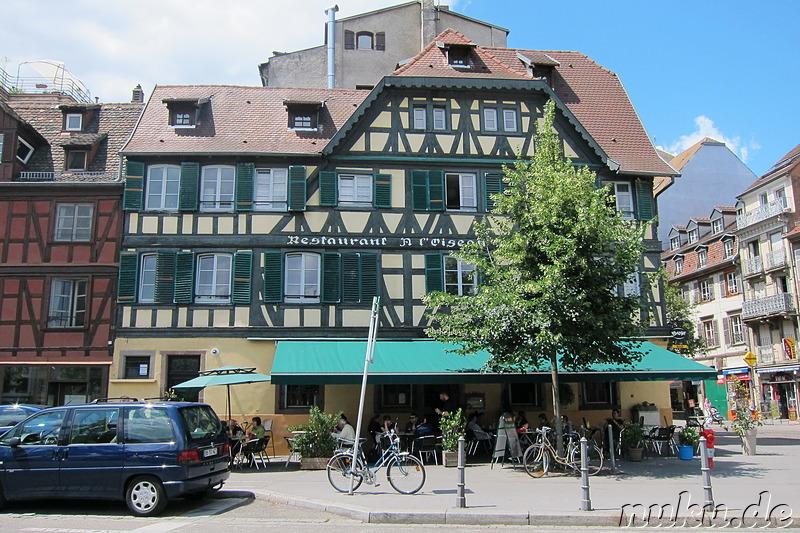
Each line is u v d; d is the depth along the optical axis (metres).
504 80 22.03
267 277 20.44
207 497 12.16
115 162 23.09
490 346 15.57
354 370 17.41
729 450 20.19
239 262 20.52
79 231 21.41
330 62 33.16
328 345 19.69
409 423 18.62
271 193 21.12
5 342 20.56
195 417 11.37
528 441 16.80
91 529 9.27
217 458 11.46
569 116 22.12
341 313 20.45
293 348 19.25
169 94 23.95
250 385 20.00
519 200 16.06
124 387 19.91
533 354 15.01
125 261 20.52
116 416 10.95
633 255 15.10
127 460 10.56
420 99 21.94
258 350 20.16
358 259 20.80
